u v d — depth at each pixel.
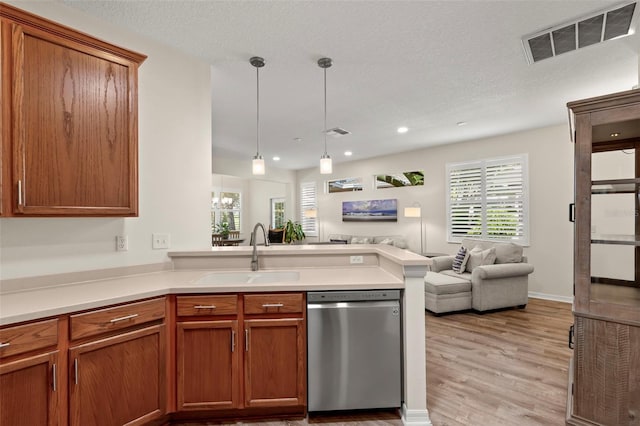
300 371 1.98
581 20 2.14
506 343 3.22
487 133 5.11
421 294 1.98
